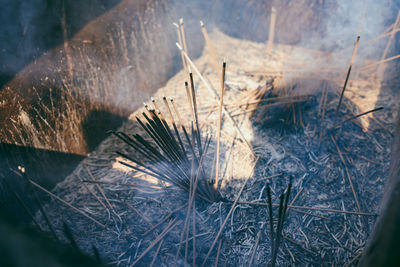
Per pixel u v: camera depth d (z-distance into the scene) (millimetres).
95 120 2596
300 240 2020
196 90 3211
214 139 2664
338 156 2525
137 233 2041
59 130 2264
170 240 1990
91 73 2461
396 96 3006
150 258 1901
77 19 2373
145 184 2342
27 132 2018
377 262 864
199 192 2188
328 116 2846
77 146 2471
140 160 2537
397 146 2395
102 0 2572
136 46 2879
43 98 2098
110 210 2176
